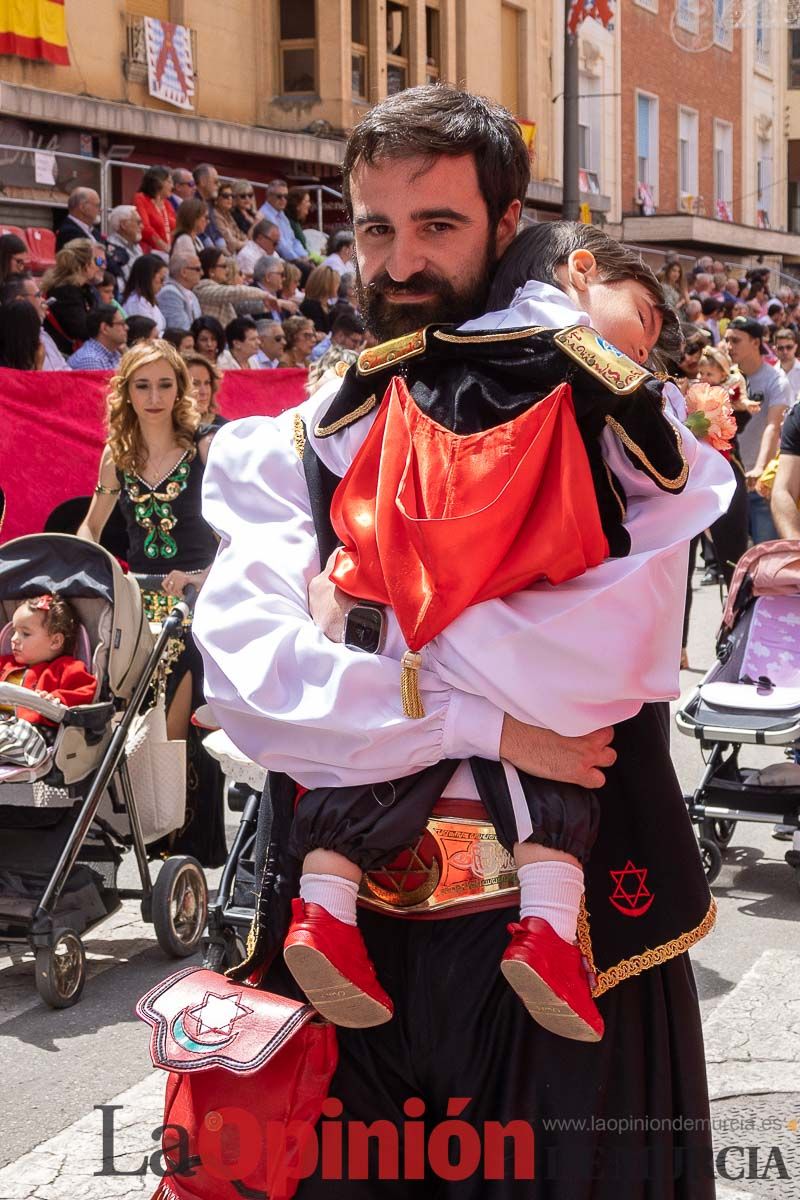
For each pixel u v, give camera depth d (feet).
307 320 37.24
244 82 58.13
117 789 15.67
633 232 91.71
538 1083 6.19
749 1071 12.19
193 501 18.03
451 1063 6.24
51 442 24.71
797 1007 13.46
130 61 51.13
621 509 6.12
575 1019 5.77
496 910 6.18
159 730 16.29
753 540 33.83
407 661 5.80
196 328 34.27
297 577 6.30
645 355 6.86
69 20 48.08
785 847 19.07
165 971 15.17
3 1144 11.25
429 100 6.34
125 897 15.72
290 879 6.34
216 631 6.11
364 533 6.05
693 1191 6.46
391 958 6.31
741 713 17.65
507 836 5.96
